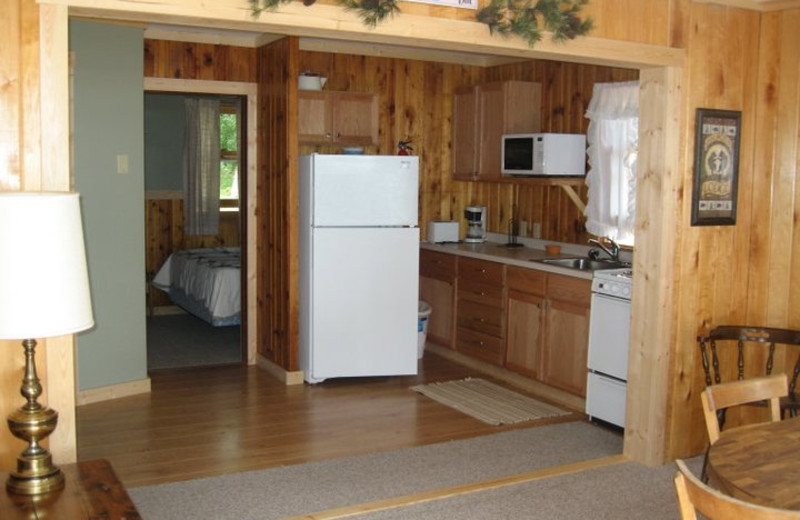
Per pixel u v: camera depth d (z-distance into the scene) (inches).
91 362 208.2
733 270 173.5
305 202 226.5
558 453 176.1
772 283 174.1
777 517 72.3
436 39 136.1
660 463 167.8
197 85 239.5
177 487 153.9
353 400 214.5
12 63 104.7
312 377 226.8
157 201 348.5
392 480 158.9
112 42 205.3
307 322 227.8
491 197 283.0
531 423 197.8
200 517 140.8
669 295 164.7
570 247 245.9
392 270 229.5
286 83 224.5
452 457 172.6
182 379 233.9
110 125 206.7
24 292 85.8
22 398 108.3
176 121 349.1
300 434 186.4
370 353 230.5
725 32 165.8
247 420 196.4
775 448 95.3
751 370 177.6
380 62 268.1
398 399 216.1
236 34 238.5
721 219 169.2
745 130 171.3
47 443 109.7
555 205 253.6
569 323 209.3
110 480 95.1
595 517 142.6
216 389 223.9
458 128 275.3
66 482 94.2
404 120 273.9
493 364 240.1
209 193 355.9
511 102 253.0
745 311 176.6
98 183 205.5
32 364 93.0
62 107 107.3
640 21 155.0
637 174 166.9
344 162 223.1
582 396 207.0
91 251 205.2
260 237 249.8
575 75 244.4
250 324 252.8
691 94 162.9
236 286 288.5
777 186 172.7
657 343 164.4
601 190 230.2
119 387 214.2
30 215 85.9
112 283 210.5
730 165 169.2
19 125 105.6
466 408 207.8
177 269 324.5
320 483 156.9
